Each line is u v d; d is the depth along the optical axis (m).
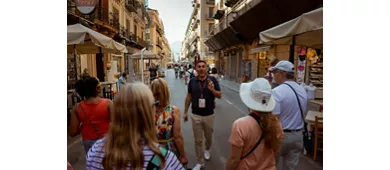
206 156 4.12
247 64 19.44
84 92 2.50
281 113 2.44
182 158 2.56
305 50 8.02
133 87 1.28
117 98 1.27
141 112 1.23
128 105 1.23
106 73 13.86
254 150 1.78
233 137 1.80
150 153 1.20
